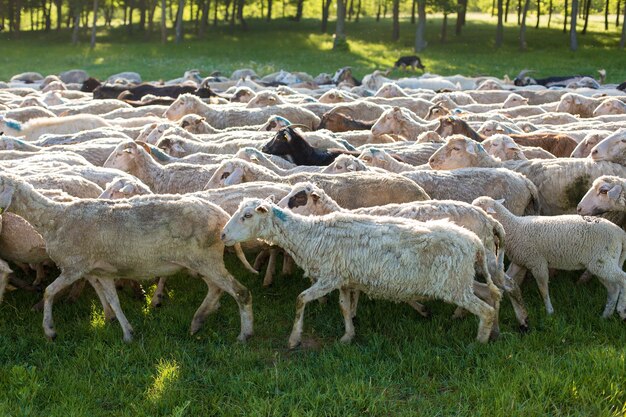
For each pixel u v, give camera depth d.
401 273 7.18
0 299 8.51
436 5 54.38
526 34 59.94
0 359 7.46
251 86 28.70
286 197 8.50
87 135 13.35
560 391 6.47
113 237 7.57
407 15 88.56
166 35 59.41
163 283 8.85
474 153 10.89
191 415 6.43
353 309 8.16
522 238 8.45
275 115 15.25
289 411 6.36
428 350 7.36
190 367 7.23
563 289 8.92
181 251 7.64
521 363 7.03
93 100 21.48
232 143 12.58
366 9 94.00
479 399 6.42
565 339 7.71
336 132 15.61
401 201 9.29
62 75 36.78
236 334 8.05
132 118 16.05
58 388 6.77
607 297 8.41
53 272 9.74
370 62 45.66
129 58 48.62
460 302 7.27
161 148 12.46
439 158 11.05
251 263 10.27
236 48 53.31
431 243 7.13
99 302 8.96
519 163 10.84
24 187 7.70
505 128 13.70
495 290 7.52
